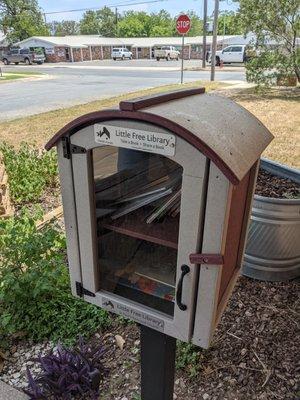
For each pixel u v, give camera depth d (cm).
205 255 104
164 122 95
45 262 214
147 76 1802
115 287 134
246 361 188
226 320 215
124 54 3997
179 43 4344
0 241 225
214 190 97
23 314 213
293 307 227
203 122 106
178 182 114
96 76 1852
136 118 99
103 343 202
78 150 114
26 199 384
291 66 1078
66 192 123
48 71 2305
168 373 139
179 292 113
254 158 113
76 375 168
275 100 977
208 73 1936
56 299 219
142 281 129
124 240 127
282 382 177
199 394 172
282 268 246
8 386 178
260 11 1021
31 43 4034
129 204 124
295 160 496
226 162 93
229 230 119
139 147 103
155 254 125
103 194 124
